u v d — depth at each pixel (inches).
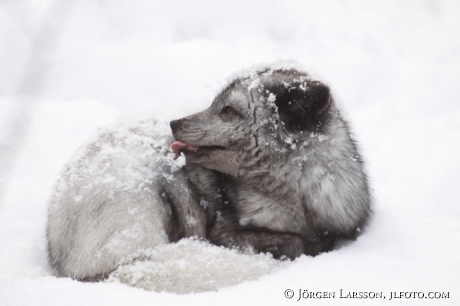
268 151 343.6
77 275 322.3
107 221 321.7
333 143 339.6
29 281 282.8
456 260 294.7
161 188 341.4
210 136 348.5
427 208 462.9
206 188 358.6
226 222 355.6
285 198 345.7
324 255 314.8
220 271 301.4
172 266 304.3
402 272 280.5
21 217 402.0
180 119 353.1
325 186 336.5
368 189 358.6
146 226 325.1
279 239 335.6
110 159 337.4
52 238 336.2
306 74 350.6
